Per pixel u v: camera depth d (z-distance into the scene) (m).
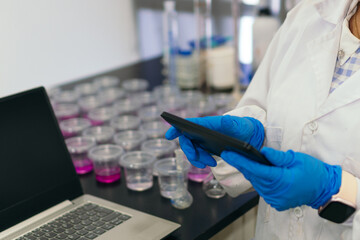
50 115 1.28
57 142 1.28
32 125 1.24
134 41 3.00
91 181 1.46
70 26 2.72
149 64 2.75
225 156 0.96
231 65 2.24
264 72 1.28
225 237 1.39
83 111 2.06
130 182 1.39
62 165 1.28
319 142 1.07
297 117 1.10
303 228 1.11
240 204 1.31
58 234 1.11
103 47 2.88
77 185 1.30
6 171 1.16
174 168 1.36
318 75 1.09
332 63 1.08
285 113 1.14
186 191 1.30
